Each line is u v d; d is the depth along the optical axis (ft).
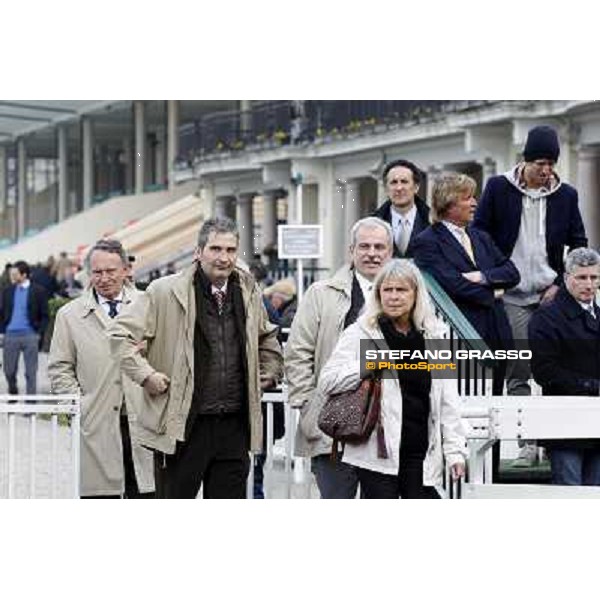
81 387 51.90
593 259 50.42
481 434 46.96
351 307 47.14
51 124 272.72
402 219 54.08
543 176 56.44
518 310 57.16
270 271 159.84
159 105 243.19
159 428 45.60
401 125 136.77
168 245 144.36
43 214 309.63
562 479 50.19
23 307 109.70
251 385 45.73
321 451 47.42
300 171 158.92
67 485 64.64
